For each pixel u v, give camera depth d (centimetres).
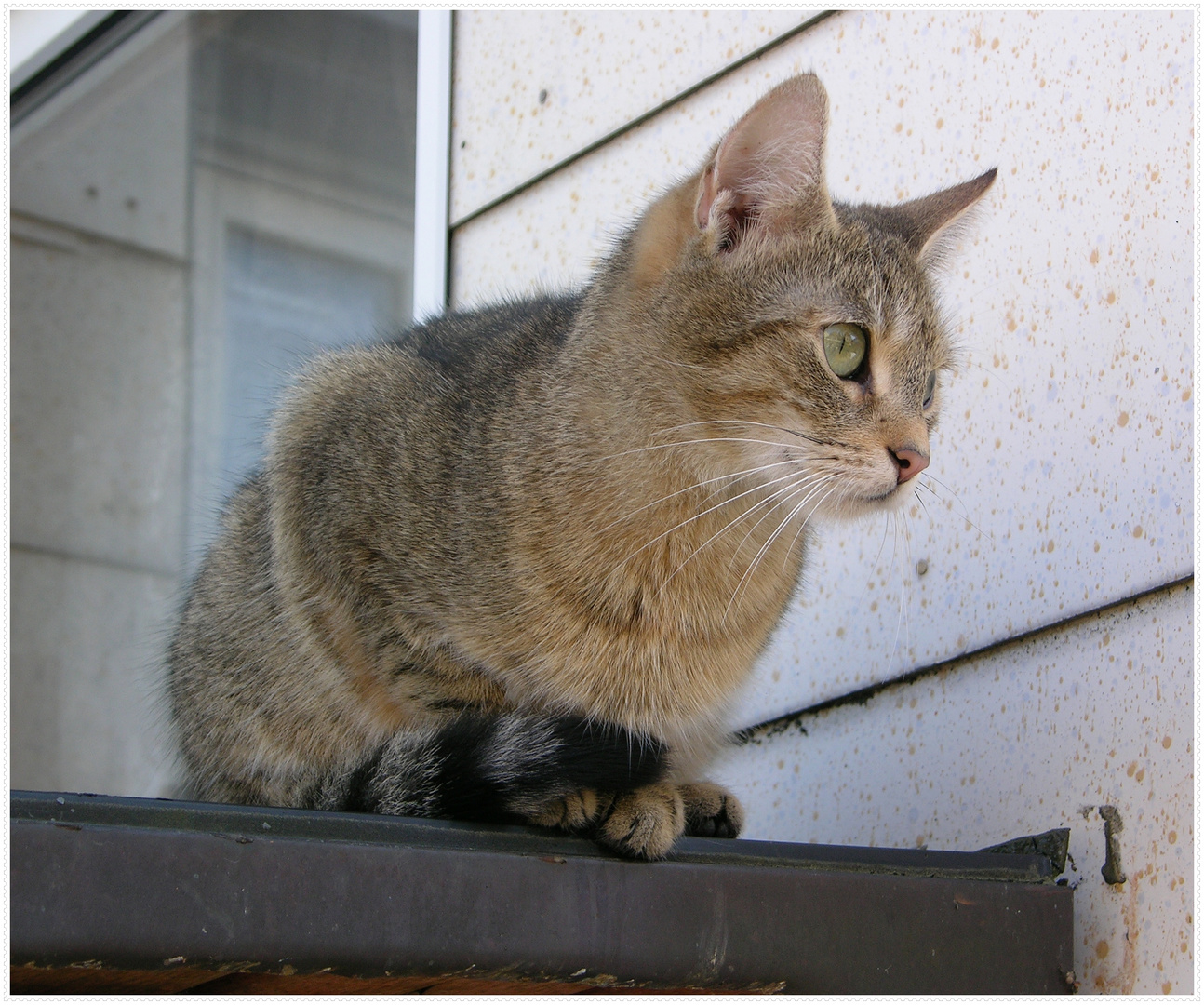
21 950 64
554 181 115
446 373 89
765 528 86
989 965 79
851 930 76
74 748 181
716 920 74
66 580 188
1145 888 81
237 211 167
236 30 164
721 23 106
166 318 179
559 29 116
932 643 93
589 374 85
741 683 87
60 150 190
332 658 87
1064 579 87
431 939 69
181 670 95
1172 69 85
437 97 124
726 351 84
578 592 83
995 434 91
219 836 67
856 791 95
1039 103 91
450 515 84
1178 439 83
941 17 96
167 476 178
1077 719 85
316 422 90
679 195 86
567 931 71
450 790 76
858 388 85
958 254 93
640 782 76
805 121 85
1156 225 85
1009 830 87
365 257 142
